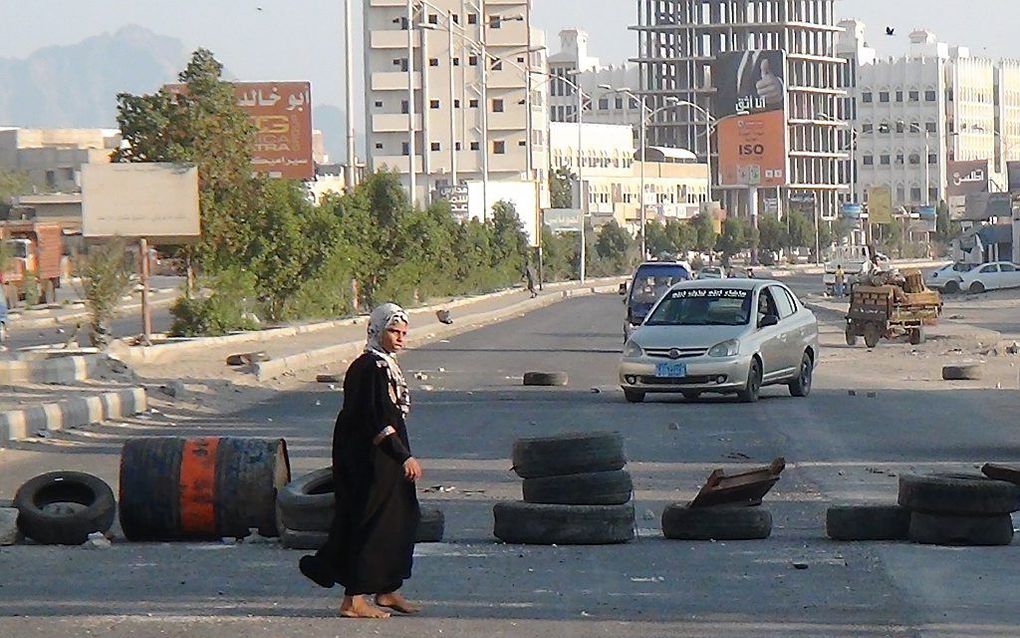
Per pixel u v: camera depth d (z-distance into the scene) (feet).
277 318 184.34
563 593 39.04
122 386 104.22
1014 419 85.40
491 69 495.00
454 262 312.29
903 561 43.47
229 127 160.76
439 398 101.45
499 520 47.37
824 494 57.16
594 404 95.96
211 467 47.75
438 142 497.46
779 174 604.08
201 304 162.20
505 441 75.31
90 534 47.75
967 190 641.81
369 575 35.83
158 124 157.38
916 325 163.94
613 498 49.03
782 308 101.04
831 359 146.10
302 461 67.82
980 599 37.88
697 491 58.29
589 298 336.29
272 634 34.35
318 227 187.32
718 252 604.08
